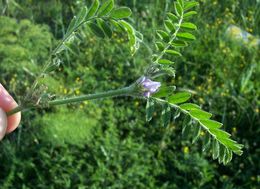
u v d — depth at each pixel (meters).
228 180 0.38
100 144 0.37
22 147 0.36
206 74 0.45
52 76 0.41
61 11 0.46
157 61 0.11
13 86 0.38
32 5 0.46
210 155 0.39
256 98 0.43
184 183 0.37
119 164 0.36
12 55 0.38
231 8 0.51
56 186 0.35
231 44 0.47
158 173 0.37
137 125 0.39
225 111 0.42
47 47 0.42
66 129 0.36
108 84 0.42
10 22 0.39
